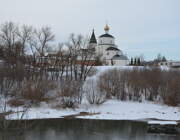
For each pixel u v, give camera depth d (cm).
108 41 10688
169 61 11838
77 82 4003
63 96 3781
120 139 2280
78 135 2384
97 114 3491
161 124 2783
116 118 3284
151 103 4316
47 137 2272
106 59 10188
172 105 4138
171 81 4384
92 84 4544
